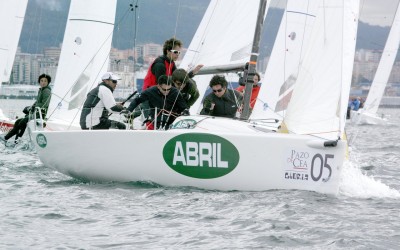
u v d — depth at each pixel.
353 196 24.30
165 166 24.44
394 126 102.56
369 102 106.06
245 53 31.78
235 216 20.97
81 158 25.59
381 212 21.92
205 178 24.12
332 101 23.66
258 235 19.03
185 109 26.72
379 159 41.25
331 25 23.91
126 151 24.77
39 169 30.12
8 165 31.39
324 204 22.53
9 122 45.91
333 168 23.48
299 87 24.17
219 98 27.25
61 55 40.09
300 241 18.59
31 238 18.62
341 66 23.64
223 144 23.81
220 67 27.88
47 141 26.33
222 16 31.92
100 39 40.25
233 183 23.97
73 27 40.22
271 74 27.52
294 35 27.56
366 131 85.38
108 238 18.69
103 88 28.09
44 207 22.08
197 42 33.34
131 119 27.34
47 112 39.19
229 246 18.09
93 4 40.00
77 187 25.34
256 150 23.64
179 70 26.92
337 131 23.50
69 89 37.94
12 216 20.86
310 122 23.88
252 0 31.73
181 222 20.31
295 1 27.86
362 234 19.31
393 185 28.25
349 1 23.88
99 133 25.06
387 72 104.94
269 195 23.28
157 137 24.34
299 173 23.64
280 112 27.23
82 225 20.00
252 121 26.72
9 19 50.22
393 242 18.62
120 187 24.86
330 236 19.08
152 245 18.12
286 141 23.53
